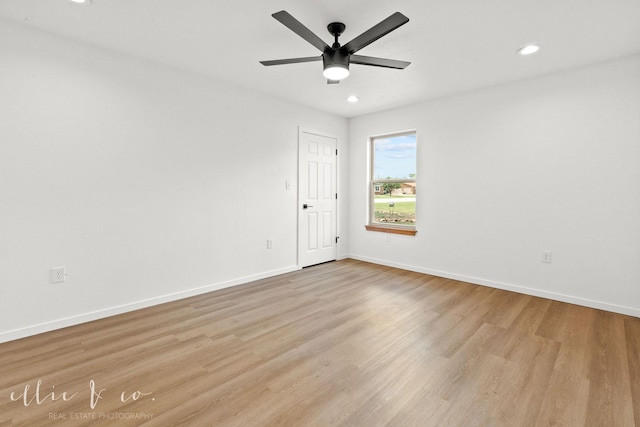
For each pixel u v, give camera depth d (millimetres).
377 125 4727
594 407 1611
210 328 2533
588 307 3025
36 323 2428
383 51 2713
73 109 2557
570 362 2035
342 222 5121
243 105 3695
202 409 1589
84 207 2633
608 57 2814
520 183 3432
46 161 2445
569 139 3111
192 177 3291
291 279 3947
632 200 2807
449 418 1533
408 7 2074
